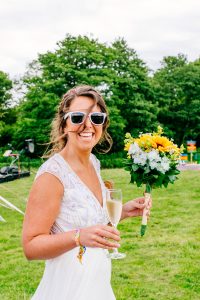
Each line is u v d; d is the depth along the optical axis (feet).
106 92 129.08
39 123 119.03
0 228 31.32
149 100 149.07
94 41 134.10
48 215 6.85
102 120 7.54
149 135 10.52
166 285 18.53
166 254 23.11
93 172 8.05
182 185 53.11
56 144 7.97
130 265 21.26
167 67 183.21
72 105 7.55
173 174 10.40
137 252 23.53
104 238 6.22
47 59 125.59
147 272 20.25
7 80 164.76
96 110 7.59
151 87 146.82
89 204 7.31
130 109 138.51
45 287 7.43
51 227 7.18
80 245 6.30
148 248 24.32
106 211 7.93
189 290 17.95
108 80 123.03
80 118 7.36
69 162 7.51
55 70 120.78
